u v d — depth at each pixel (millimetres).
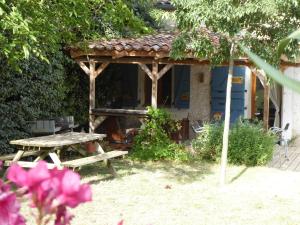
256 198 8039
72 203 1121
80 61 12281
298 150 13023
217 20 8109
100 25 12766
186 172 10094
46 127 11133
